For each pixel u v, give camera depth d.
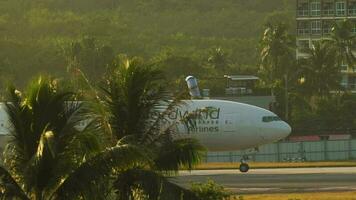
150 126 96.50
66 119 87.94
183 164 95.12
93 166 84.69
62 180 85.25
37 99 87.19
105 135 93.56
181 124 105.50
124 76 96.50
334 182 185.50
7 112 87.81
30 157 86.88
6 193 83.88
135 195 91.81
